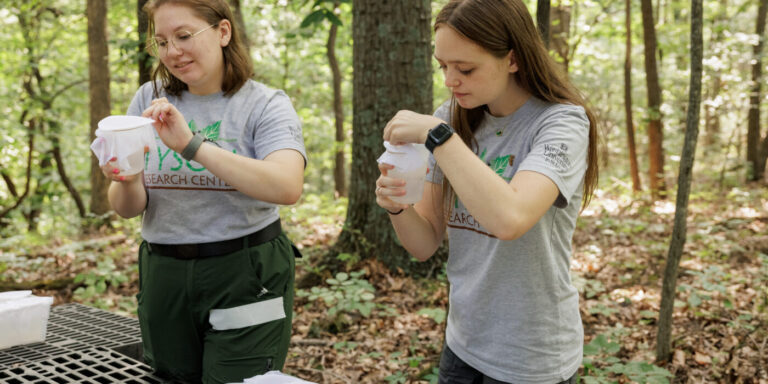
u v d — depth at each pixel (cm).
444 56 140
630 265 567
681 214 329
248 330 189
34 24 1188
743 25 1460
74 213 1388
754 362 339
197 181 184
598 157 160
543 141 140
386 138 150
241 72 190
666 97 1387
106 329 278
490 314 156
